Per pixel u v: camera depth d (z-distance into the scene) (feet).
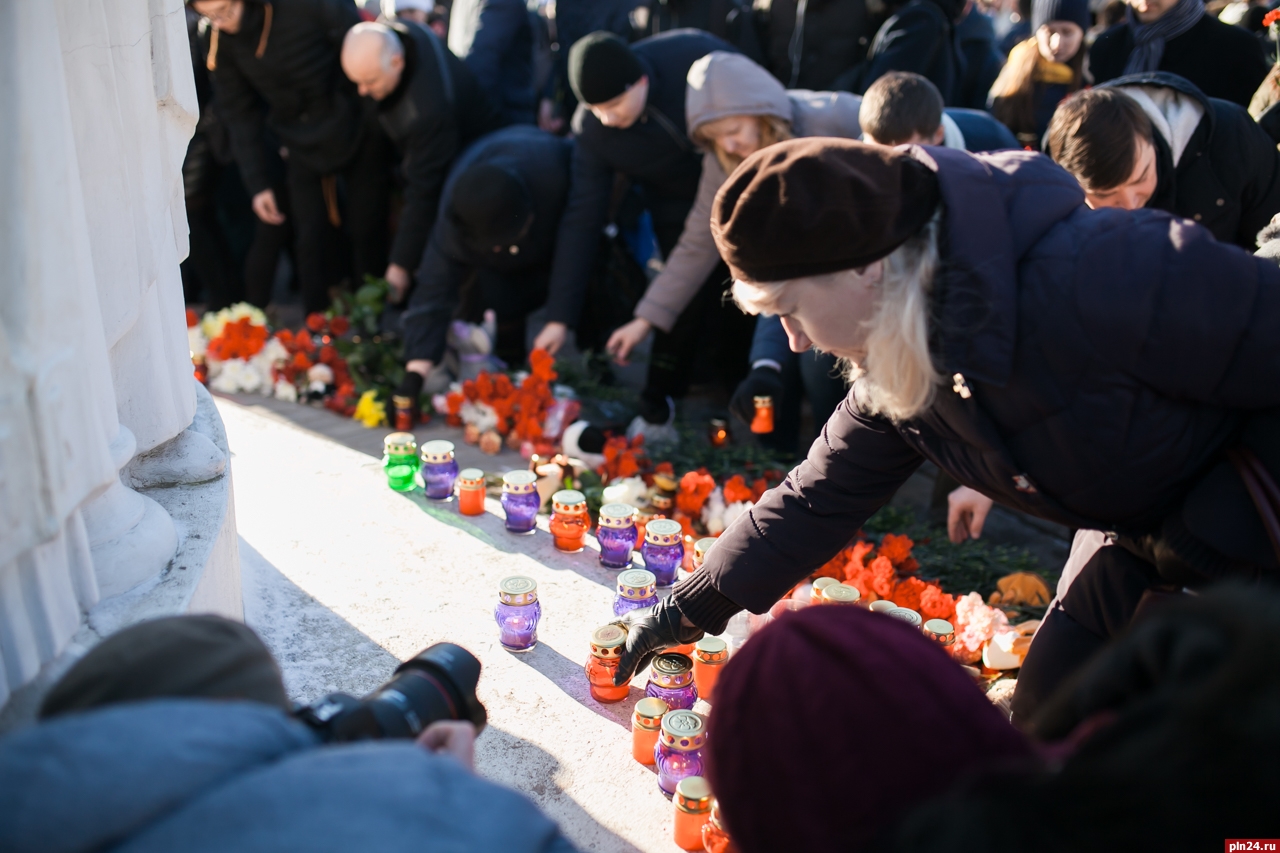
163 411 6.63
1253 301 4.14
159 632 3.16
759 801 2.66
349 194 16.12
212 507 6.58
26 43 4.24
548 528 9.83
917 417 4.95
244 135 15.46
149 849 2.39
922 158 4.63
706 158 11.23
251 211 19.74
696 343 13.03
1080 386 4.36
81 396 4.71
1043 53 12.25
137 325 6.33
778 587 5.72
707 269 11.73
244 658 3.18
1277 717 1.98
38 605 4.50
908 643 2.72
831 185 4.19
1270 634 2.11
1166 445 4.40
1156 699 2.23
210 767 2.57
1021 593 8.92
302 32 14.32
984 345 4.36
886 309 4.44
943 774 2.50
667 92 12.30
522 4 16.19
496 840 2.57
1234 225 8.16
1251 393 4.21
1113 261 4.26
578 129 12.82
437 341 12.98
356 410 13.05
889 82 9.08
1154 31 11.12
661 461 11.77
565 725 6.89
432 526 9.75
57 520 4.45
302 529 9.54
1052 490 4.76
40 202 4.34
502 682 7.32
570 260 12.80
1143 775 2.08
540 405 12.11
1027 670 5.81
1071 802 2.14
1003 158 4.76
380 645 7.66
